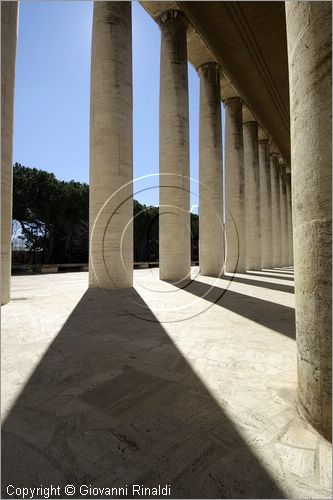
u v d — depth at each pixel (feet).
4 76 28.66
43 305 28.81
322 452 7.52
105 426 8.70
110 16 41.24
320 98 7.95
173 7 56.65
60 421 8.97
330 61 7.61
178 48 56.95
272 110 91.81
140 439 8.08
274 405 9.93
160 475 6.75
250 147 97.86
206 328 20.13
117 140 40.75
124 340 17.28
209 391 10.93
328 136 7.76
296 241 9.53
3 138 28.94
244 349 15.67
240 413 9.41
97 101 41.01
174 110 55.93
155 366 13.34
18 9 30.81
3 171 29.09
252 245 97.50
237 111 84.79
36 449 7.66
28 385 11.45
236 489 6.33
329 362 8.07
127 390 11.01
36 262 112.78
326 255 8.05
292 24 9.27
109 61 40.83
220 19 54.70
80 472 6.85
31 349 15.67
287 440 8.02
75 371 12.80
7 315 24.21
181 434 8.30
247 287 46.50
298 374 9.73
